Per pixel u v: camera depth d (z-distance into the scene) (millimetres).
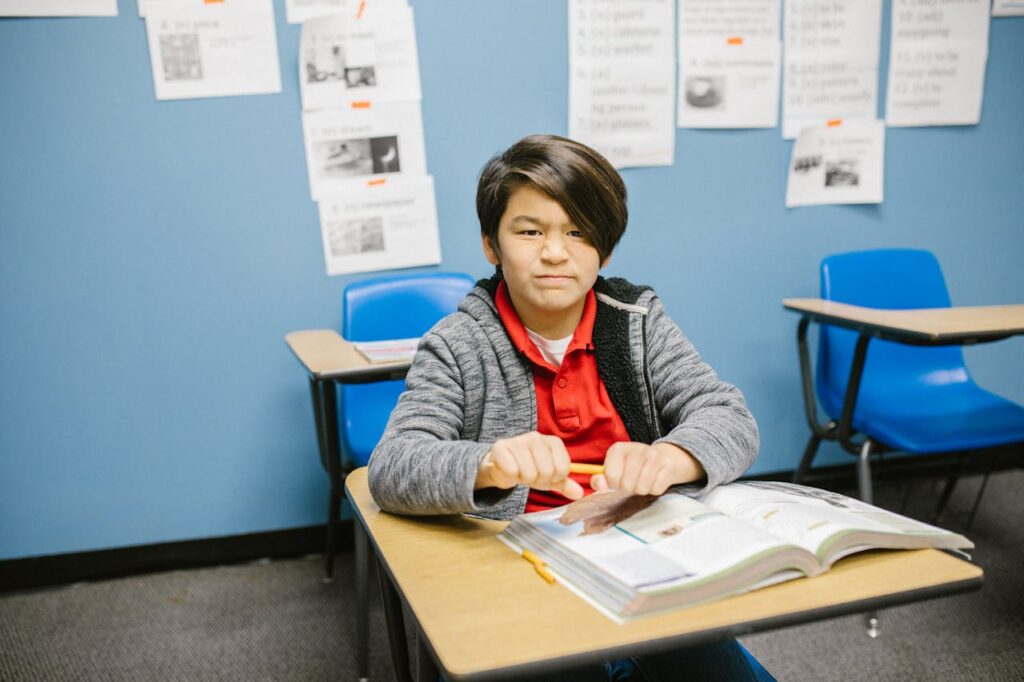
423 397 848
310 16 2010
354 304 1906
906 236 2514
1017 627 1750
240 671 1685
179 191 2025
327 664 1700
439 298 1964
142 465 2127
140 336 2068
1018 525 2256
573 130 2217
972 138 2494
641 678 773
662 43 2219
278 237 2096
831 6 2305
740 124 2311
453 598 581
